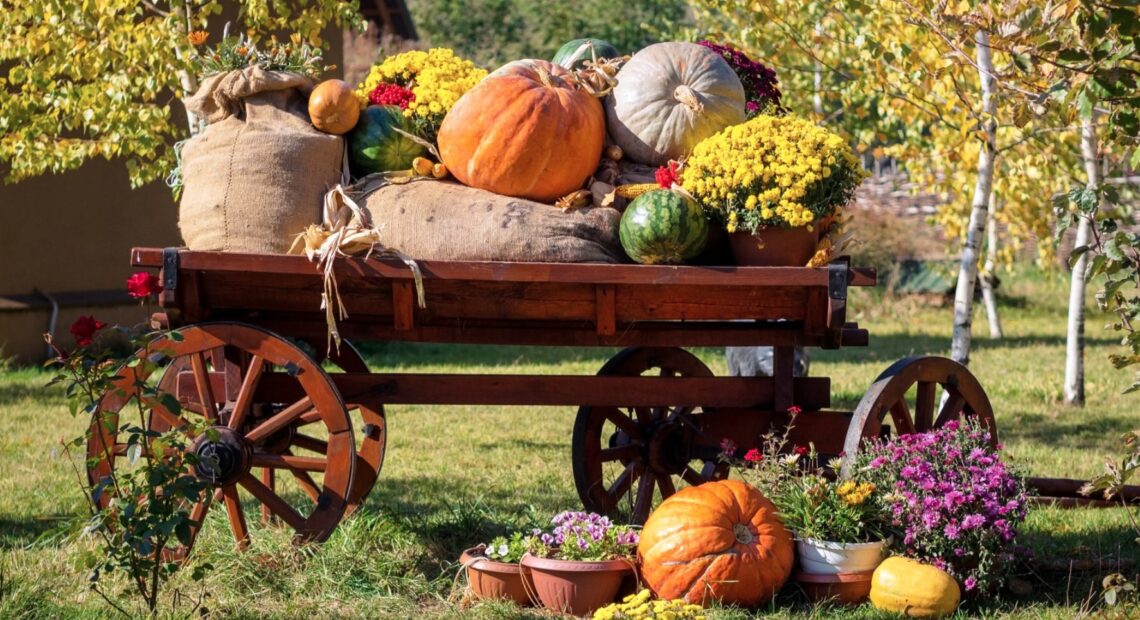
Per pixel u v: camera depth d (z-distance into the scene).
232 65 5.80
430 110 5.82
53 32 9.70
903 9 8.67
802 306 5.58
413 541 6.02
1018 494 5.35
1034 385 14.08
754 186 5.38
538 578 5.14
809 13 9.98
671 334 5.88
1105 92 4.23
